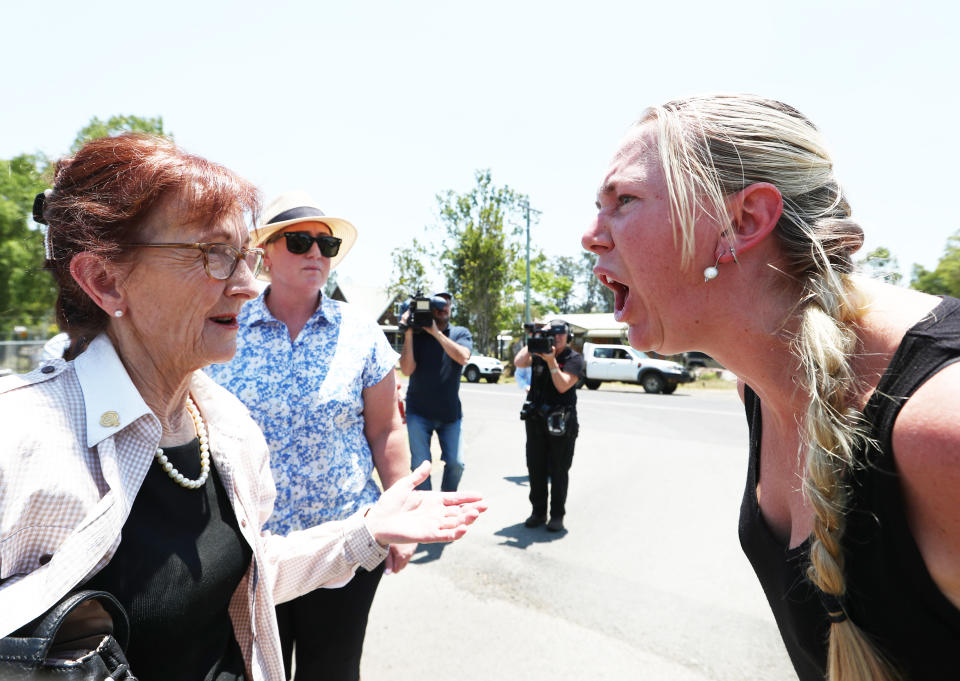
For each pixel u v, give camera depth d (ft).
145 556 3.31
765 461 3.52
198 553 3.59
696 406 47.75
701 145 2.94
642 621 10.69
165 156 3.43
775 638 10.07
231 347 3.77
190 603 3.45
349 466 7.00
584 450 27.73
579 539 15.23
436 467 22.85
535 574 12.89
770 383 3.14
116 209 3.29
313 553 4.59
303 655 6.56
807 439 2.76
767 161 2.91
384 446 7.59
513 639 10.10
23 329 36.63
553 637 10.15
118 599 3.16
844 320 2.73
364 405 7.48
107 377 3.34
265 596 4.08
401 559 6.98
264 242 7.29
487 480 21.85
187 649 3.56
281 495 6.72
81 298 3.56
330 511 6.85
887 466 2.40
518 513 17.67
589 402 51.13
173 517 3.58
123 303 3.48
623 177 3.12
